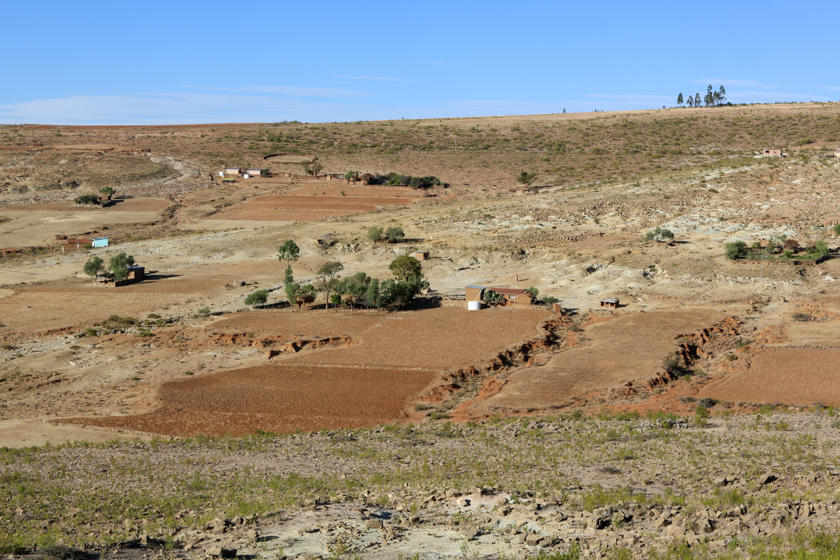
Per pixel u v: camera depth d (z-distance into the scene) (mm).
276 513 29391
